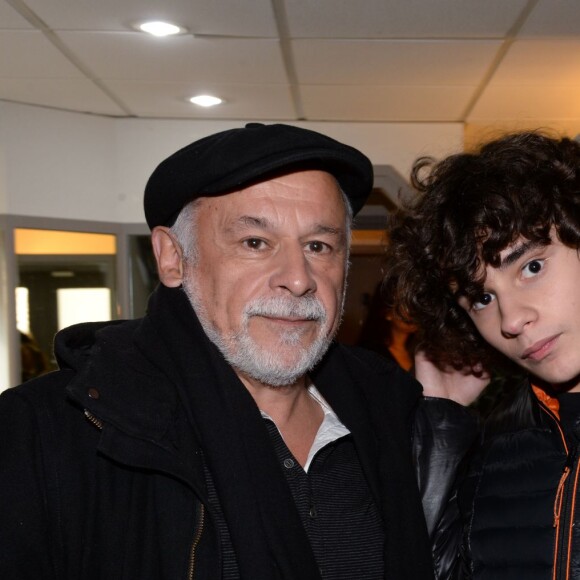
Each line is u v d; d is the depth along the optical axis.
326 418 1.52
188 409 1.34
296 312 1.34
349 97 4.34
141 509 1.29
